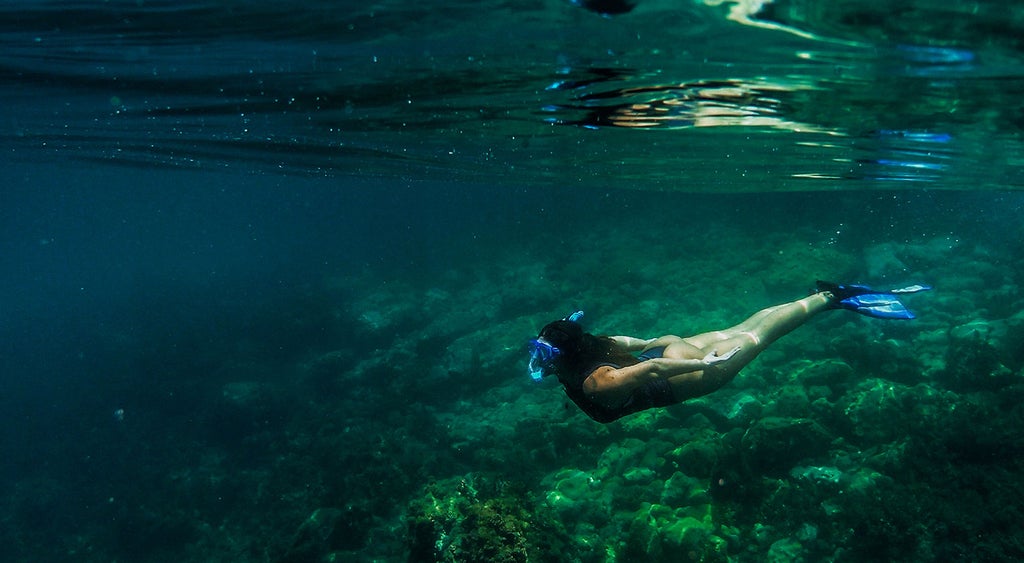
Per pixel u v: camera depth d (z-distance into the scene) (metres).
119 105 8.59
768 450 10.89
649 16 4.00
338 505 15.52
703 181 15.63
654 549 9.71
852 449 11.04
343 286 36.72
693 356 4.84
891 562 9.04
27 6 4.73
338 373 25.08
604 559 10.17
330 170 16.75
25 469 24.97
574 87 6.34
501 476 12.05
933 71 4.96
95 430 26.08
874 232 26.08
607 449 13.15
